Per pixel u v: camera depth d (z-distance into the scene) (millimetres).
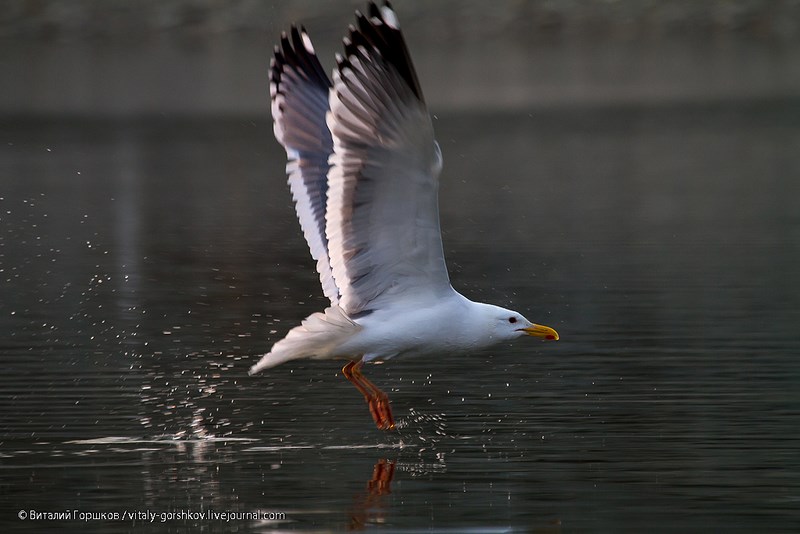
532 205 28781
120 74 58125
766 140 40094
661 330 15789
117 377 13695
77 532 9398
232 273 20453
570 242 23453
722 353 14461
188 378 13633
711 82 53750
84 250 22844
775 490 10000
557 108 48844
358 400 12789
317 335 10516
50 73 57906
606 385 13164
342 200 10094
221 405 12586
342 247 10312
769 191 30281
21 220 26719
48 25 63688
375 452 11102
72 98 52969
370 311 10734
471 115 47969
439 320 10734
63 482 10414
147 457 11031
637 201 29156
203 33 62969
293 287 19188
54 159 38375
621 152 38656
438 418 12117
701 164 35688
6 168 36469
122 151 40406
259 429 11867
